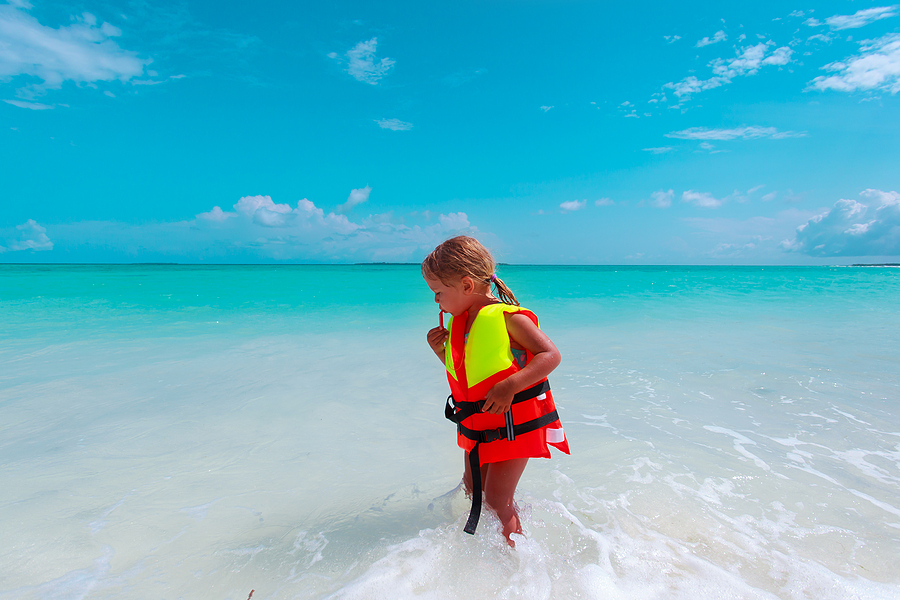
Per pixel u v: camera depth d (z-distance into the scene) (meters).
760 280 23.41
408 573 1.59
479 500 1.78
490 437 1.77
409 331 7.04
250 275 26.77
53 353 5.38
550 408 1.87
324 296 12.90
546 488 2.29
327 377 4.45
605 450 2.76
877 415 3.37
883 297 12.73
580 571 1.60
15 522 2.02
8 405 3.58
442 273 1.84
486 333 1.78
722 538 1.86
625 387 4.08
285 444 2.90
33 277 22.42
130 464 2.61
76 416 3.37
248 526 2.00
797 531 1.92
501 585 1.53
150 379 4.34
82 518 2.06
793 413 3.41
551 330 7.03
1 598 1.56
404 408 3.60
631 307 10.09
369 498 2.24
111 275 25.44
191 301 11.26
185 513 2.11
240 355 5.36
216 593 1.59
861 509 2.10
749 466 2.54
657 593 1.52
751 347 5.76
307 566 1.72
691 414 3.41
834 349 5.62
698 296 12.97
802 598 1.51
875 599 1.51
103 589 1.61
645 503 2.14
